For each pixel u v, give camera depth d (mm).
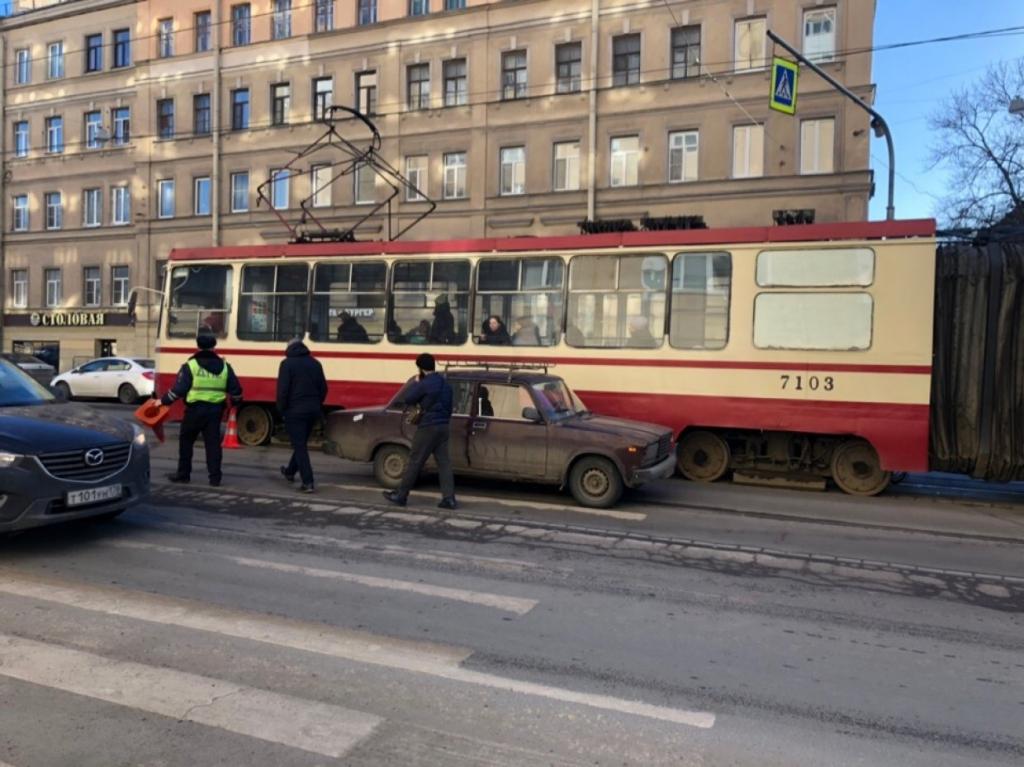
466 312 11609
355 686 3875
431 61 28844
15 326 37344
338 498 8656
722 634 4770
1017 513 9172
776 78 15742
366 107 30203
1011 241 9797
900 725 3609
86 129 36312
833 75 23500
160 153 34000
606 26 26234
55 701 3639
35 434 5895
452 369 9656
